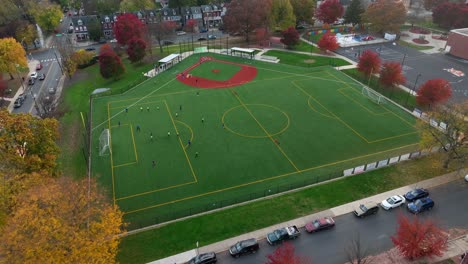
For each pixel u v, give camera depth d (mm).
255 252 46562
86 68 119188
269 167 65312
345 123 79438
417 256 43281
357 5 152500
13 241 34406
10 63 104938
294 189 58781
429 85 80125
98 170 65375
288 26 142875
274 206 54812
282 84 100125
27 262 33594
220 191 59625
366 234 49219
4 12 133750
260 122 80312
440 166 62625
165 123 80750
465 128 57906
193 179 62656
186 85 100562
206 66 115125
